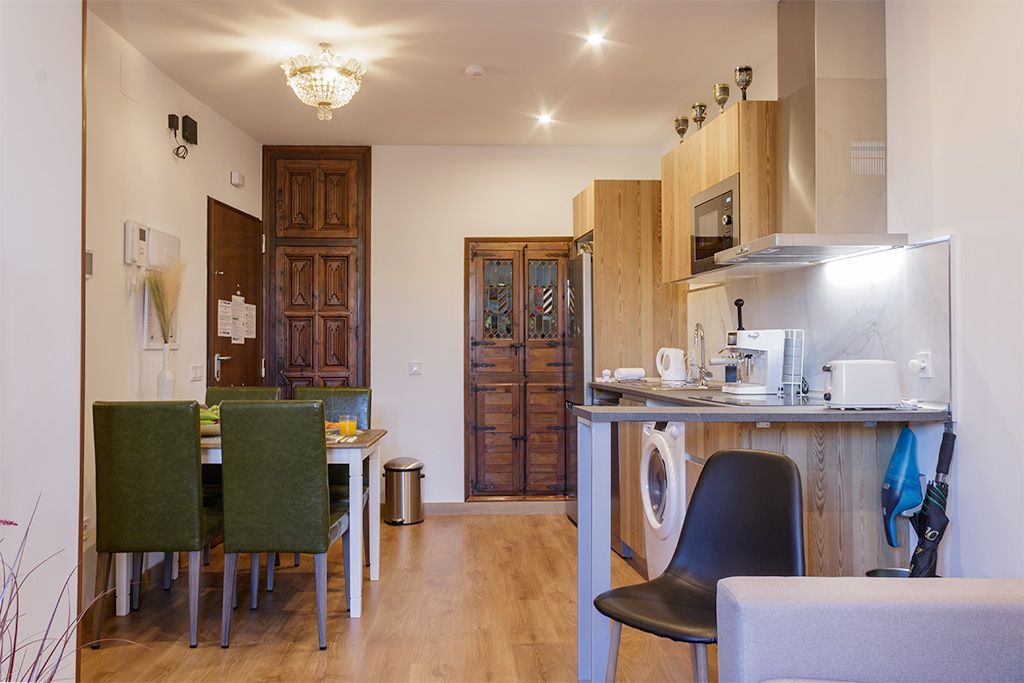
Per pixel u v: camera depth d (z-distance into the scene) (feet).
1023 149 6.99
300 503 9.45
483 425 18.26
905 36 8.95
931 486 7.79
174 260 13.44
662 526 10.73
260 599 11.41
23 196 6.73
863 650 4.52
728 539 6.77
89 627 10.12
